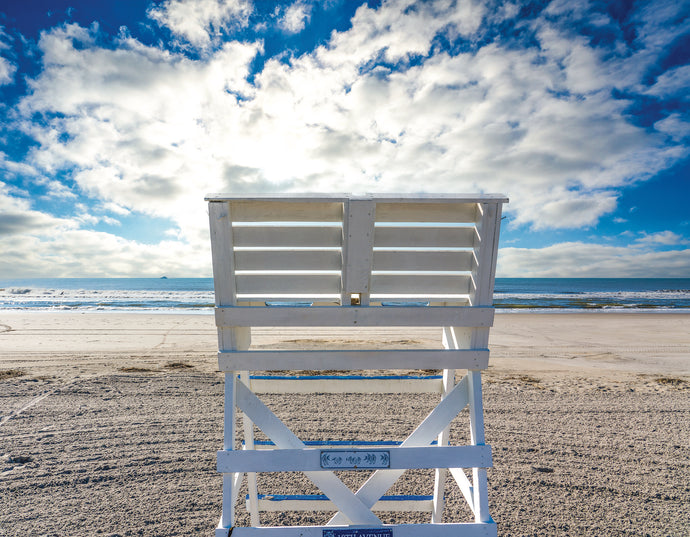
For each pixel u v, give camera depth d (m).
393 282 1.98
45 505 3.15
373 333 14.05
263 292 1.96
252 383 2.58
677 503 3.36
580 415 5.43
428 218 1.94
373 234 1.83
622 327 16.75
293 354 1.88
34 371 7.29
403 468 1.80
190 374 7.02
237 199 1.75
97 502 3.21
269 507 2.64
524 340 13.16
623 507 3.29
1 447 4.09
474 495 1.87
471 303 1.98
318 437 4.50
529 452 4.30
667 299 36.56
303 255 1.92
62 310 22.84
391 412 5.34
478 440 1.88
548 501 3.37
